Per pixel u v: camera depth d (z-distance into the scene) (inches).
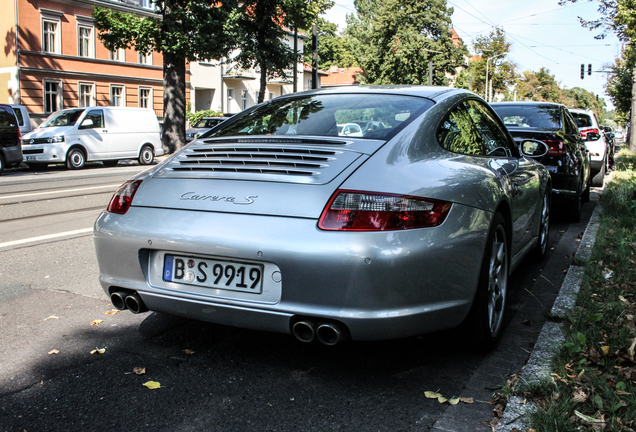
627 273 166.4
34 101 1077.1
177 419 90.2
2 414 91.4
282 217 95.1
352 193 94.0
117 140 726.5
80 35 1158.3
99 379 104.5
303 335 95.8
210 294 100.5
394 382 104.0
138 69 1275.8
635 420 83.4
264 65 1203.9
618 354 106.7
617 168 624.4
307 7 1194.0
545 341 118.6
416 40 2123.5
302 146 107.7
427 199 96.5
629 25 742.5
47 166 728.3
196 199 103.7
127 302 109.7
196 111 1518.2
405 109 121.3
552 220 294.7
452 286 100.0
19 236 243.0
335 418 90.7
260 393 99.3
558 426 82.0
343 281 90.6
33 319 137.6
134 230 105.9
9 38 1053.2
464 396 98.1
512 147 165.2
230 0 900.0
